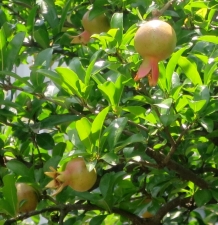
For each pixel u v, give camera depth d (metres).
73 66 1.42
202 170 1.66
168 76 1.37
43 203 1.51
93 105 1.47
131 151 1.36
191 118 1.37
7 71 1.37
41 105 1.56
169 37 1.29
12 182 1.41
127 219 1.63
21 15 1.99
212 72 1.40
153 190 1.61
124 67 1.36
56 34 1.77
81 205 1.50
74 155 1.32
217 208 1.65
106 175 1.46
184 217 1.89
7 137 1.68
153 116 1.38
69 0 1.75
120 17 1.41
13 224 1.47
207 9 1.73
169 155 1.38
